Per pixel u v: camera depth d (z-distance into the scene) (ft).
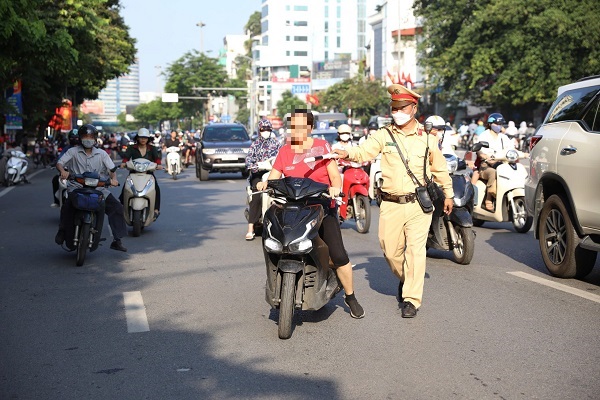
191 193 72.64
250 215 40.86
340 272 22.76
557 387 17.06
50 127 190.19
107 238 42.42
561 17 144.15
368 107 312.91
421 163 23.26
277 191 21.56
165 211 56.29
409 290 23.57
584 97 29.60
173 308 25.29
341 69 466.29
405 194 23.26
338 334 21.75
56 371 18.70
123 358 19.71
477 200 44.50
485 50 162.81
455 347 20.27
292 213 20.92
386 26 347.36
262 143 40.60
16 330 22.68
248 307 25.29
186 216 53.01
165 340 21.39
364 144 23.49
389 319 23.43
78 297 27.20
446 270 31.73
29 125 142.00
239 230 45.42
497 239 41.01
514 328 22.17
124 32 177.06
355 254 36.09
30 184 91.91
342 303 25.82
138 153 44.29
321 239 21.47
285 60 558.56
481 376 17.85
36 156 137.28
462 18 181.78
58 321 23.73
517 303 25.44
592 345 20.38
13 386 17.61
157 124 531.09
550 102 153.89
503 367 18.53
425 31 194.70
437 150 23.49
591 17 144.05
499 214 43.73
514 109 189.98
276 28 558.15
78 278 30.76
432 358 19.31
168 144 104.63
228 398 16.57
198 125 363.56
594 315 23.70
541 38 152.46
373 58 372.79
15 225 49.11
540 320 23.09
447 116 246.47
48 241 41.73
